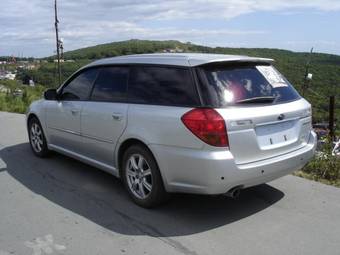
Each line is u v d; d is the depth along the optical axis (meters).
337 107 10.89
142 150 4.59
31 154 7.22
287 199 5.09
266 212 4.69
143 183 4.72
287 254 3.75
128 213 4.65
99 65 5.54
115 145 5.00
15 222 4.44
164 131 4.30
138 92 4.79
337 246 3.91
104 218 4.52
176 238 4.05
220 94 4.18
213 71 4.33
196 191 4.19
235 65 4.53
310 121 5.03
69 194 5.27
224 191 4.16
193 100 4.18
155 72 4.68
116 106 4.96
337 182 5.86
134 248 3.85
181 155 4.17
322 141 6.70
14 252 3.80
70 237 4.08
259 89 4.49
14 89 19.36
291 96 4.84
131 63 5.02
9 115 12.48
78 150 5.85
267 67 4.88
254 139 4.22
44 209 4.79
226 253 3.75
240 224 4.37
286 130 4.61
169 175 4.34
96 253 3.76
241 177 4.13
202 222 4.42
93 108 5.33
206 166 4.02
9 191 5.40
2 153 7.34
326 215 4.62
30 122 7.03
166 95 4.45
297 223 4.41
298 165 4.75
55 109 6.18
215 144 4.01
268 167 4.33
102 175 6.01
